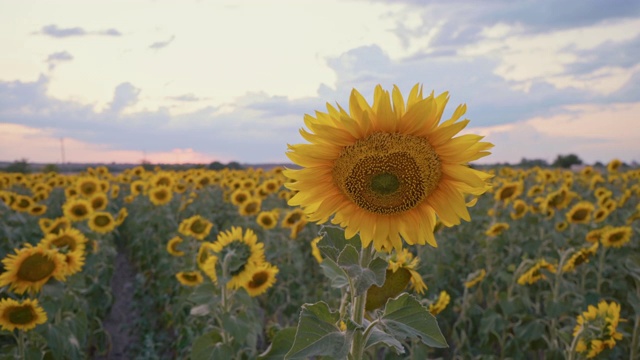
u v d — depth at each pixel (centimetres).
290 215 975
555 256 932
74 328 584
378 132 260
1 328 522
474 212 1251
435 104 251
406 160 258
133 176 2553
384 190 262
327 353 240
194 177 2086
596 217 1027
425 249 826
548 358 630
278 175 1989
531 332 646
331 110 258
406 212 266
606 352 495
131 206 1816
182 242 933
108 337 816
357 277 246
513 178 2220
